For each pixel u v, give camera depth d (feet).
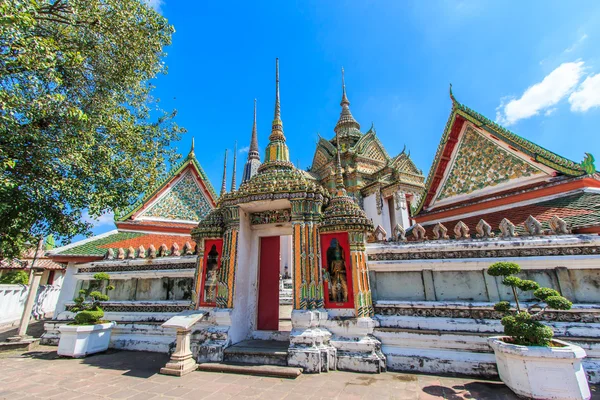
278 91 34.94
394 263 24.86
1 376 20.80
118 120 32.14
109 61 29.43
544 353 15.15
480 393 16.66
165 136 39.11
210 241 28.66
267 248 30.07
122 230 46.06
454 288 23.39
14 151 22.89
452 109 37.86
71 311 31.40
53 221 29.45
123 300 33.12
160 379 19.83
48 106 21.97
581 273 20.68
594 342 18.63
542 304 20.62
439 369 20.70
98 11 27.20
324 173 95.45
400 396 16.40
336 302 24.22
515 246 22.27
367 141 94.38
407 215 76.69
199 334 25.26
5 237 29.32
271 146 32.48
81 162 26.76
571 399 14.47
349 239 24.98
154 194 49.55
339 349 22.39
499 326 20.80
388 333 22.68
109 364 23.94
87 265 35.76
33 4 18.84
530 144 30.14
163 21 33.04
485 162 34.55
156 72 35.01
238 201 26.96
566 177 27.09
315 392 17.17
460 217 35.06
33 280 32.40
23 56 19.52
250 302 28.17
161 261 32.71
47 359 25.75
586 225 21.15
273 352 22.36
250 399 16.25
